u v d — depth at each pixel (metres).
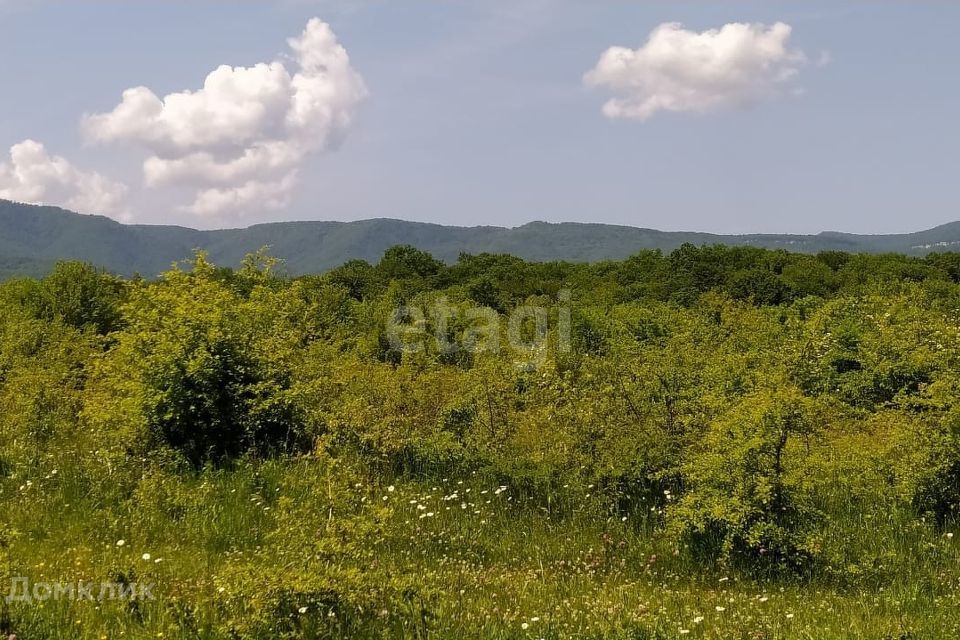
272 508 9.31
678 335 15.88
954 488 9.54
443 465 11.55
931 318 21.03
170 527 8.67
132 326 11.87
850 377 17.38
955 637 5.99
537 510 10.08
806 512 8.77
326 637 5.34
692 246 73.69
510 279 73.31
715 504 8.41
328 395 13.38
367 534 7.67
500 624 5.72
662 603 6.82
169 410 10.89
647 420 10.75
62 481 9.82
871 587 7.70
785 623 6.32
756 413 8.48
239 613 5.52
